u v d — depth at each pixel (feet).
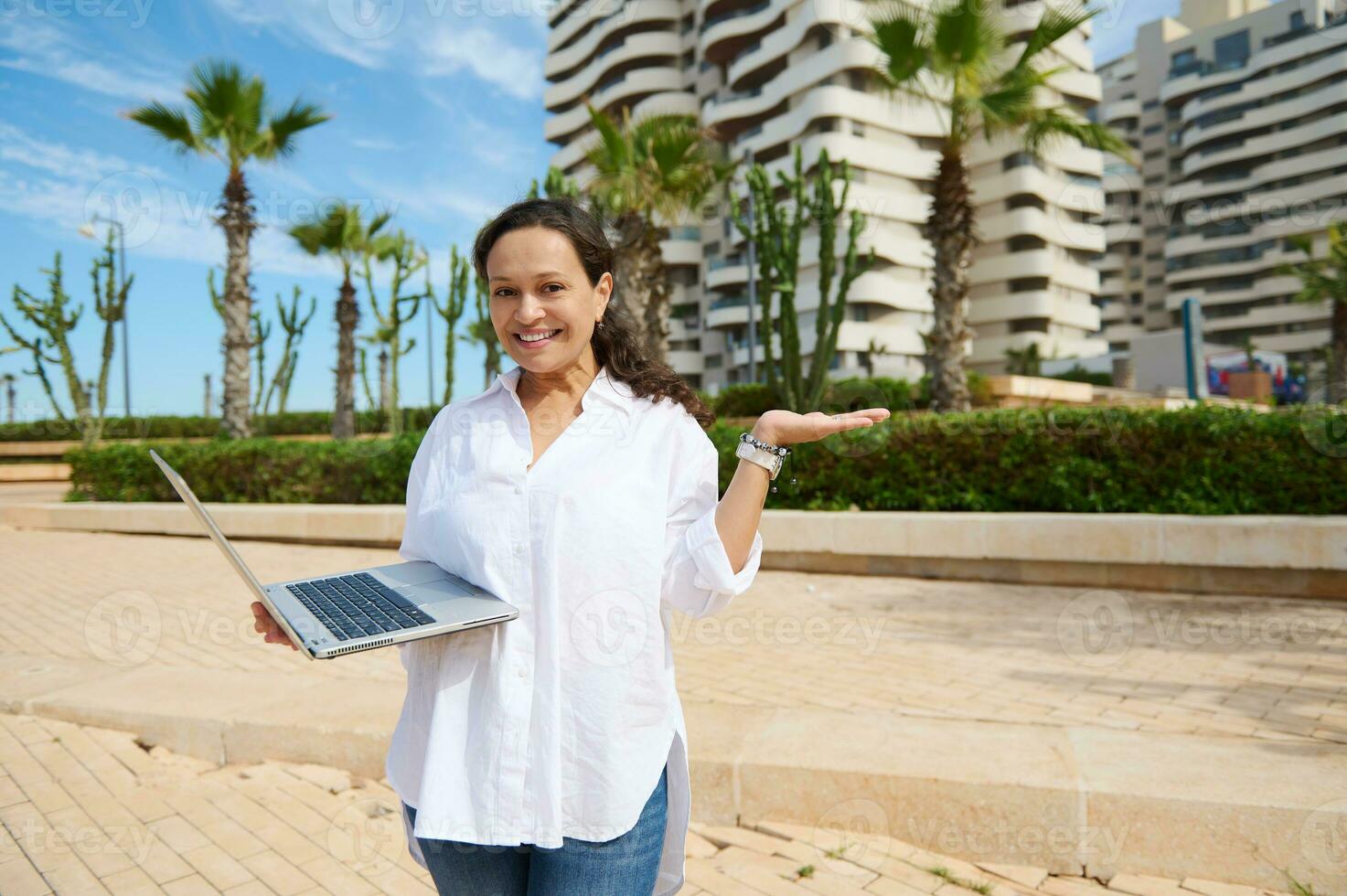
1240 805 7.54
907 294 124.26
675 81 156.56
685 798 4.26
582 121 171.94
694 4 155.53
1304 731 10.64
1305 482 19.84
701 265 149.89
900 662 14.52
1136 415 21.54
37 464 66.90
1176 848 7.72
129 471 37.42
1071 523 20.72
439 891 4.06
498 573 3.83
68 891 7.85
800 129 124.36
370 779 10.35
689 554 3.88
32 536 34.47
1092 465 21.84
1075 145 136.77
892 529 22.56
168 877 8.10
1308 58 175.01
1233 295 181.37
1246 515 20.29
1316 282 78.74
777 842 8.66
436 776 3.77
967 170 37.32
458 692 3.87
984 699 12.28
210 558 28.30
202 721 11.07
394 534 29.48
